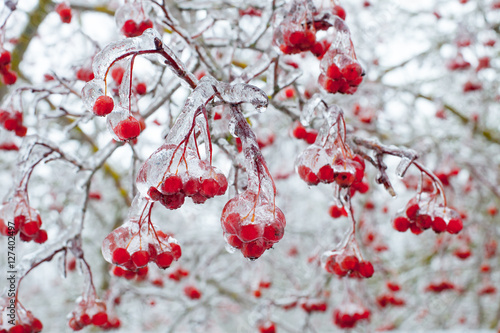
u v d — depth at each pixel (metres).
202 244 4.61
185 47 2.22
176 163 1.12
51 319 6.36
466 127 5.11
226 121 1.84
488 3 4.83
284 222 1.19
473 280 5.36
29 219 1.87
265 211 1.17
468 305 6.00
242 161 1.83
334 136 1.53
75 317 1.97
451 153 3.67
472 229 5.32
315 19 1.63
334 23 1.61
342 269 1.70
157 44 1.27
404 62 4.77
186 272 4.12
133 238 1.34
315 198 6.55
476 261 5.12
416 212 1.76
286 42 1.61
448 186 3.80
